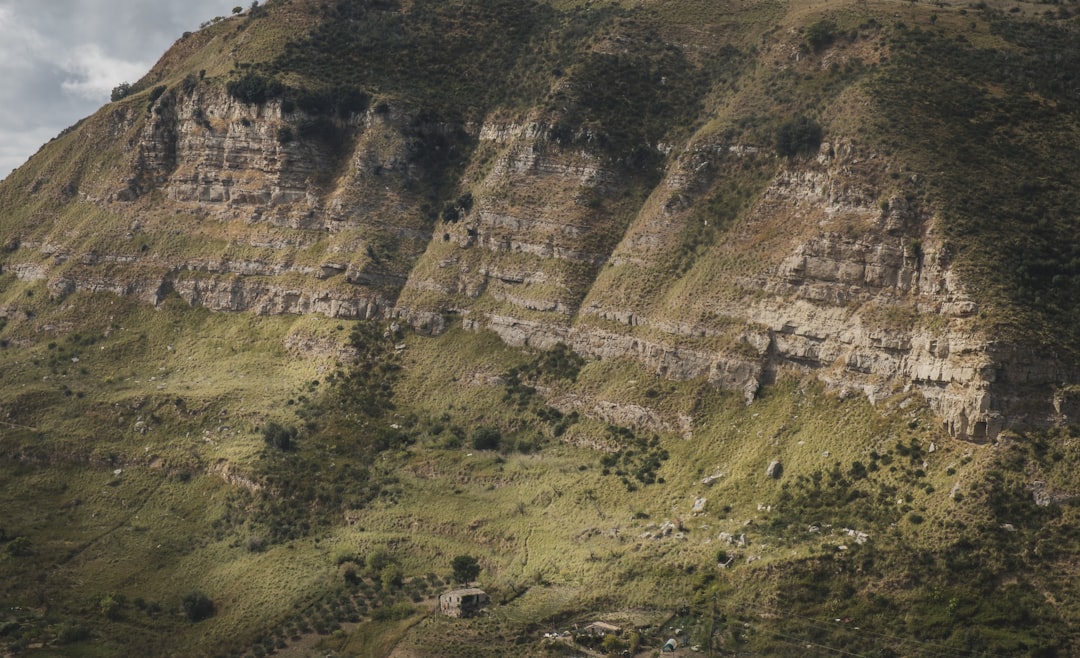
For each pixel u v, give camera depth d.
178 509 165.75
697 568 134.25
